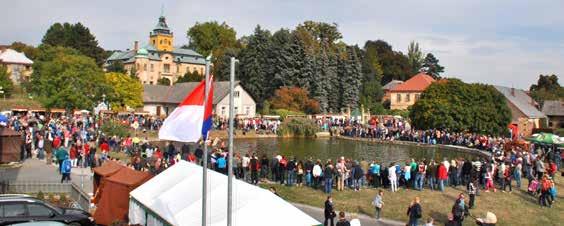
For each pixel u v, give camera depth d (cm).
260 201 1698
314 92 9912
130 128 6353
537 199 3161
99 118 6388
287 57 9712
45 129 4575
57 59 8275
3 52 13700
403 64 15975
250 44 9856
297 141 7000
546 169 3866
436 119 7262
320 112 9850
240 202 1714
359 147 6312
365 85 12106
